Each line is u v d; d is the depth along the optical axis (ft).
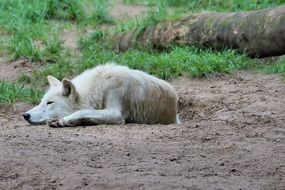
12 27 75.97
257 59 66.18
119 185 30.37
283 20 62.75
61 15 81.41
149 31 71.61
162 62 64.13
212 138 40.01
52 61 68.39
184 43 69.31
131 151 37.04
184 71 63.26
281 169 33.58
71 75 63.93
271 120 45.27
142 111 49.06
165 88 50.37
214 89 58.13
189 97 55.42
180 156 36.01
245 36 65.41
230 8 82.69
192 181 31.17
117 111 47.75
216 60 63.21
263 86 57.88
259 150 36.94
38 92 57.77
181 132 42.06
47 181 31.58
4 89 57.77
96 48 71.41
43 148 37.24
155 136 41.11
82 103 48.19
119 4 89.51
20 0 82.94
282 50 63.67
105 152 36.65
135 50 69.87
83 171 32.65
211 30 67.62
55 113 47.78
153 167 33.65
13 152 35.96
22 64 66.85
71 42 74.54
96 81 48.73
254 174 32.86
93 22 80.07
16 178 32.30
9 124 49.14
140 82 49.06
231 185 30.73
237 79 61.00
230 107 51.34
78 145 38.19
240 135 40.78
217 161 35.01
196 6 85.05
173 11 82.89
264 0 81.87
